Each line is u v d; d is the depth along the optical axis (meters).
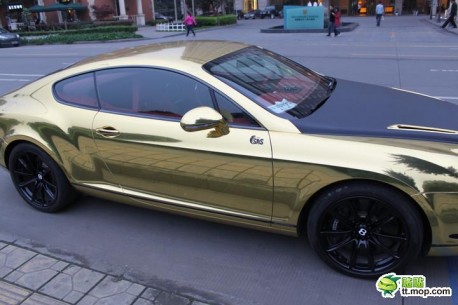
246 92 3.14
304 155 2.82
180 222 3.88
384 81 9.73
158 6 67.06
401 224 2.77
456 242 2.69
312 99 3.42
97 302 2.85
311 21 27.67
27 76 12.95
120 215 4.05
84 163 3.73
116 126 3.46
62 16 49.09
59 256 3.41
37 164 4.05
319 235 2.99
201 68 3.25
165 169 3.34
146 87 3.41
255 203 3.09
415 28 26.81
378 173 2.65
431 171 2.60
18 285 3.04
